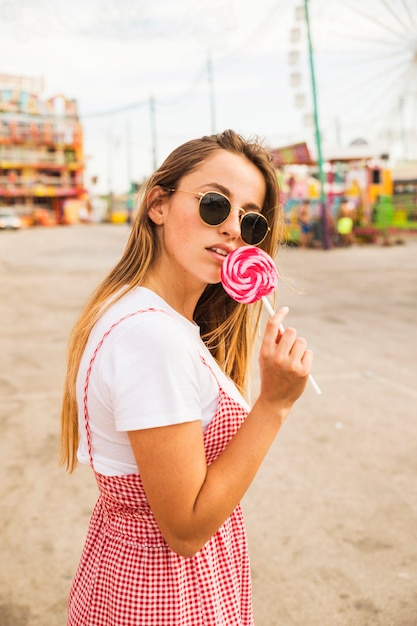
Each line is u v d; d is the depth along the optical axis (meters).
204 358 1.11
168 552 1.06
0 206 50.59
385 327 7.77
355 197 22.58
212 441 1.06
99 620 1.09
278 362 1.00
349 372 5.64
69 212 52.84
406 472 3.51
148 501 0.99
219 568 1.14
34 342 7.08
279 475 3.50
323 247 20.16
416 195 25.44
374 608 2.36
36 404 4.82
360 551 2.73
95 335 1.06
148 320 0.99
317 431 4.17
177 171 1.13
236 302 1.41
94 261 17.97
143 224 1.16
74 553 2.74
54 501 3.23
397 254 18.62
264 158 1.18
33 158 51.53
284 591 2.46
